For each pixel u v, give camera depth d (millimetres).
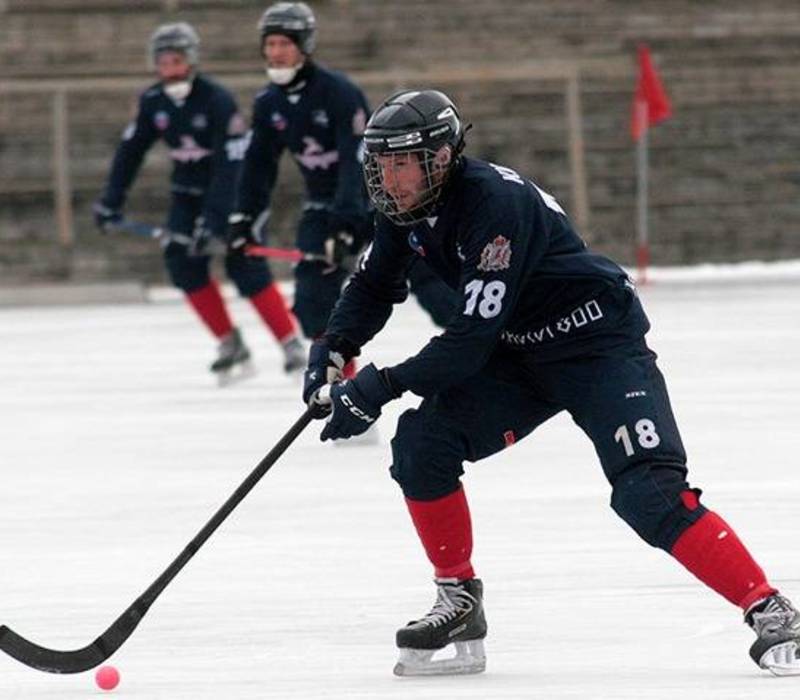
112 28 95438
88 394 47000
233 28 95562
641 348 18703
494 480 32375
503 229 17969
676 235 94688
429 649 19078
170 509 30266
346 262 39062
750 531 26766
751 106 96875
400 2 96438
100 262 89250
